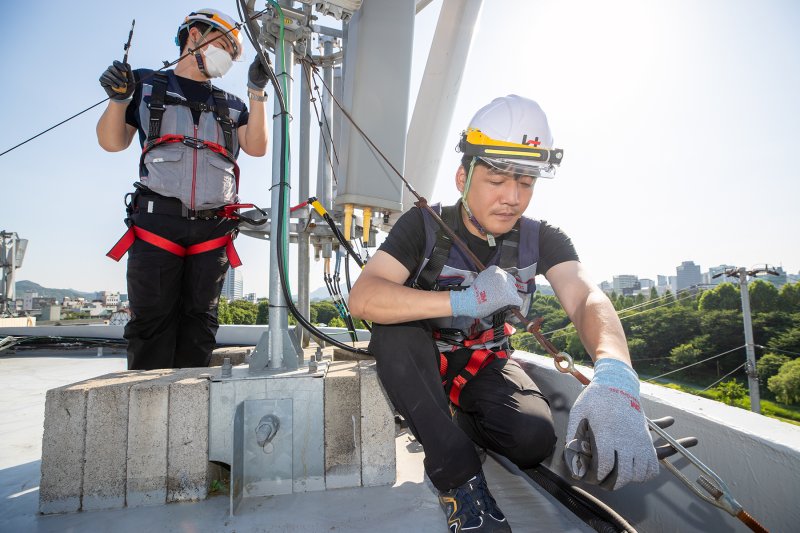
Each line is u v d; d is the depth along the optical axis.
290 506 1.27
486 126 1.29
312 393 1.38
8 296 18.80
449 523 1.05
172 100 1.89
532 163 1.19
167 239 1.89
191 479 1.30
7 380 3.38
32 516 1.23
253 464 1.34
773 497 0.80
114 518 1.21
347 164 2.20
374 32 2.16
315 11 1.76
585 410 0.84
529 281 1.37
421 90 3.06
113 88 1.69
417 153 3.12
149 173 1.84
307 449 1.37
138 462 1.28
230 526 1.16
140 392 1.29
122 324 5.54
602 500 1.32
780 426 0.89
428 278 1.32
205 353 2.13
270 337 1.49
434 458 1.05
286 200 1.53
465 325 1.40
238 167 2.08
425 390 1.11
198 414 1.32
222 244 2.07
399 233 1.30
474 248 1.36
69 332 5.58
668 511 1.06
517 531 1.18
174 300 1.98
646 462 0.79
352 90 2.20
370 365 1.56
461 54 2.93
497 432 1.23
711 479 0.82
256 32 1.67
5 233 18.59
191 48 1.90
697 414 0.98
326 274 2.29
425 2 3.01
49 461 1.25
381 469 1.41
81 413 1.27
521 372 1.39
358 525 1.17
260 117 1.98
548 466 1.61
